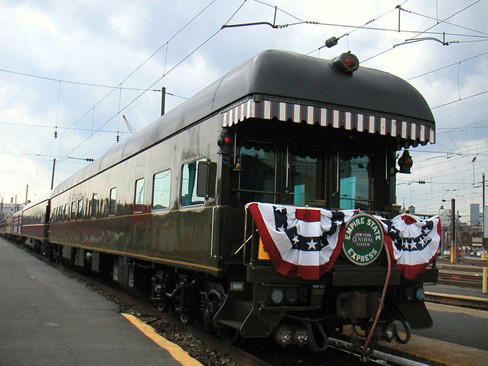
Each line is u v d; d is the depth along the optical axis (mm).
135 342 6512
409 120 6469
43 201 27328
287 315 5676
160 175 8812
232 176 6363
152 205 9102
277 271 5496
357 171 7074
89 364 5445
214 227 6324
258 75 5809
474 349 6652
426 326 6410
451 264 40500
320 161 6898
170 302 8914
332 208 6809
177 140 8094
